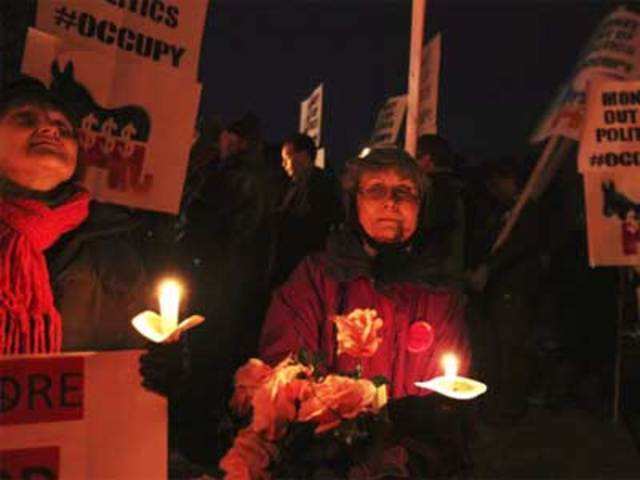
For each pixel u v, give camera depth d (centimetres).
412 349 248
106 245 273
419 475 229
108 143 273
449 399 225
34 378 235
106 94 271
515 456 607
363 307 249
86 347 267
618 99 462
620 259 464
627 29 469
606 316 761
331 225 700
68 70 264
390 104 801
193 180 641
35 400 236
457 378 227
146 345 217
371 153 252
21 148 231
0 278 233
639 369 748
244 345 616
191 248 621
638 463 596
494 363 668
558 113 482
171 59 282
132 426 241
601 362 760
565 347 779
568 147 507
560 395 743
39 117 233
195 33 285
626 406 722
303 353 236
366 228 251
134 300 278
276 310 254
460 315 256
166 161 282
